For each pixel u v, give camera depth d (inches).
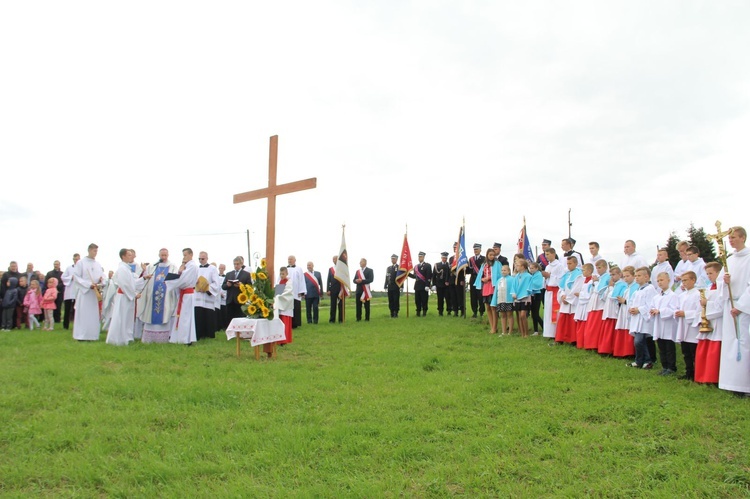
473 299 735.7
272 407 308.0
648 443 247.6
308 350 508.1
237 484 206.4
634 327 415.2
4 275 715.4
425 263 823.1
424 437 259.9
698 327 362.3
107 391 333.4
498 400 320.2
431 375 393.7
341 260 774.5
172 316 553.0
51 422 273.6
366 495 197.6
